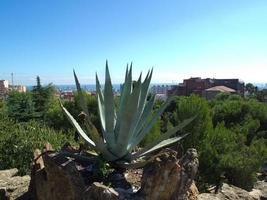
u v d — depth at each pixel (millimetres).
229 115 22328
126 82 5957
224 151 10789
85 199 4430
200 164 9383
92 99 17016
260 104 24703
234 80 127562
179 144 8945
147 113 6203
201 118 9586
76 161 5906
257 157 11062
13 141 8969
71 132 12086
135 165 5375
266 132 21750
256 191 11172
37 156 5574
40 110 32938
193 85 113250
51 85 35125
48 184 4820
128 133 5371
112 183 5258
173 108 18656
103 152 5527
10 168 8625
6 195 5953
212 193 7965
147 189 4645
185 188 4812
